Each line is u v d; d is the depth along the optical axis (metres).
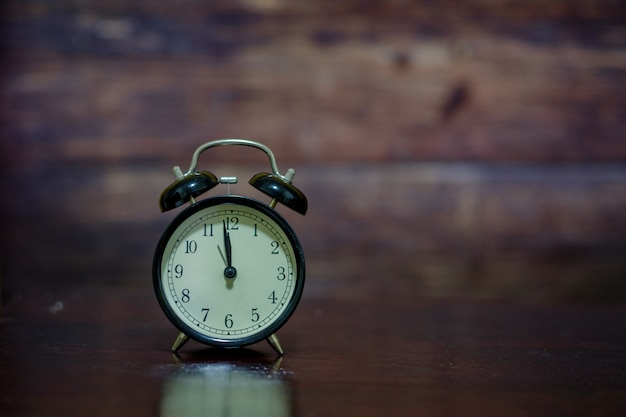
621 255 1.11
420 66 1.11
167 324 0.86
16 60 1.11
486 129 1.11
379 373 0.69
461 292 1.11
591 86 1.11
